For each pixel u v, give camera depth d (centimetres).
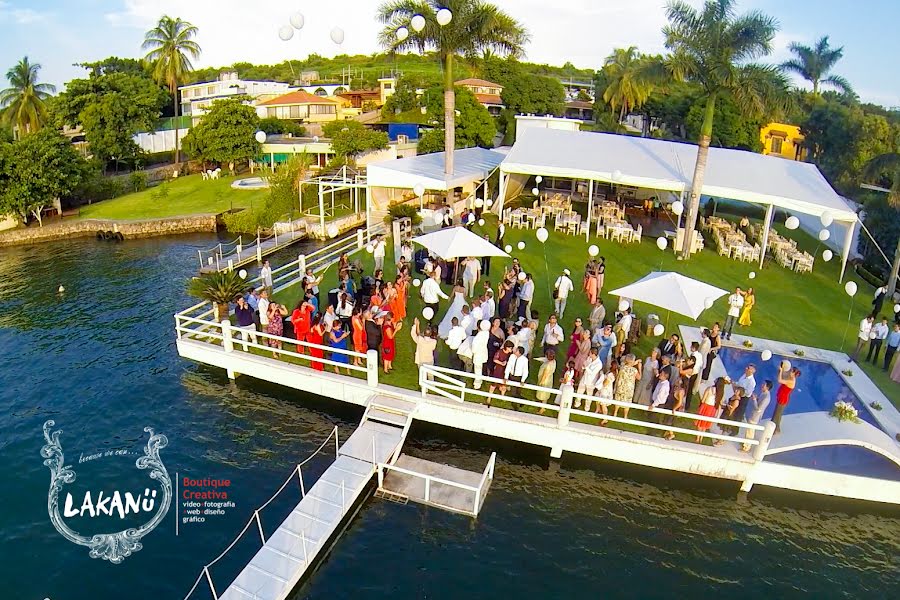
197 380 1806
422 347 1492
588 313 1980
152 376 1844
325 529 1184
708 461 1327
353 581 1112
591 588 1109
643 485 1379
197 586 1095
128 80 5675
